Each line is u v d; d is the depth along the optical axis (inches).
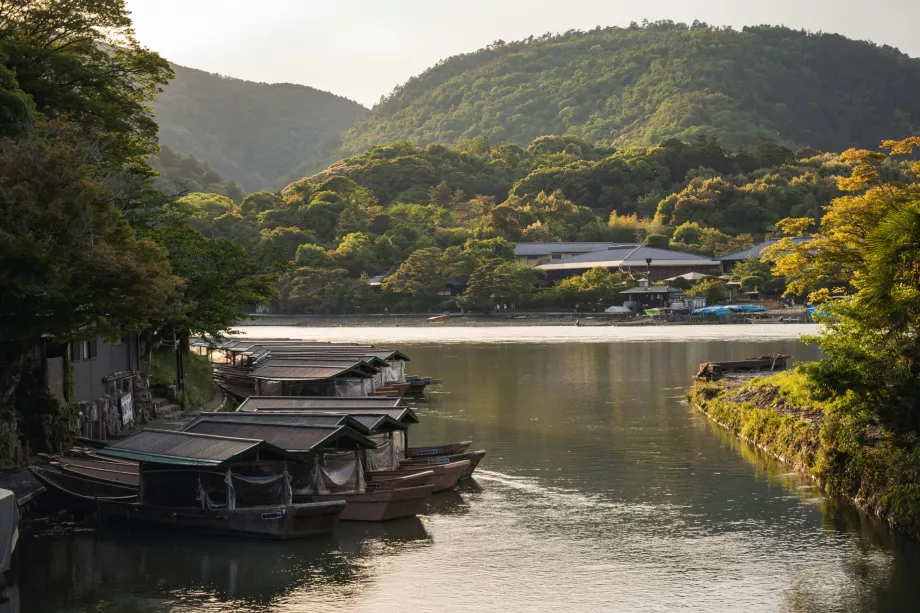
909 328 1172.5
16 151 1223.5
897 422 1117.7
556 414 2237.9
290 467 1184.8
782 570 1021.8
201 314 2015.3
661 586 976.9
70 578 996.6
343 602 932.6
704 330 5984.3
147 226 1961.1
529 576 1007.6
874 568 1020.5
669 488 1406.3
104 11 1765.5
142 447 1202.6
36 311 1246.9
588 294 7603.4
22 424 1441.9
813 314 1282.0
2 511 924.0
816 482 1409.9
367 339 5585.6
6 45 1600.6
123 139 1860.2
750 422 1827.0
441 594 952.9
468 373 3361.2
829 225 1736.0
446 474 1374.3
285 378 2181.3
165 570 1020.5
